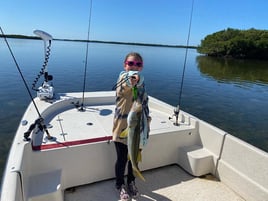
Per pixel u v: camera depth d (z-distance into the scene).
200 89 13.38
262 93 13.13
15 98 8.52
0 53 25.97
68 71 15.96
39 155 1.83
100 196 1.99
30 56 23.95
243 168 2.08
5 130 5.79
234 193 2.15
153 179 2.29
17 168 1.44
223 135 2.26
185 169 2.45
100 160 2.09
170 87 13.24
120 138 1.83
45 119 2.54
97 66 19.62
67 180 1.99
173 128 2.50
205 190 2.16
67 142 1.98
